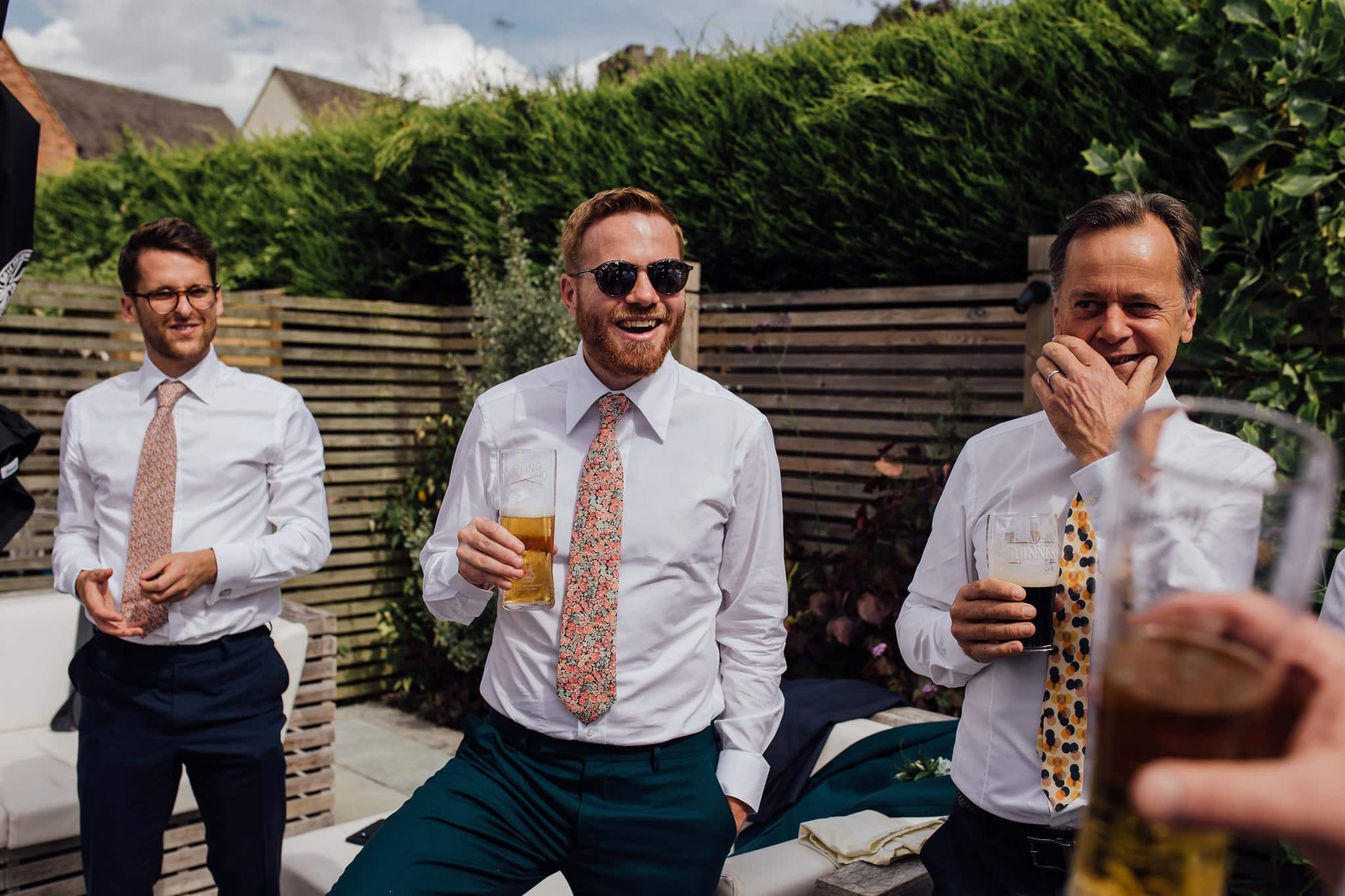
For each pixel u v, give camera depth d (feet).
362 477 19.02
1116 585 1.76
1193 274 5.62
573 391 6.94
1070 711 5.28
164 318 8.71
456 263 19.60
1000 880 5.49
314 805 12.80
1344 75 9.80
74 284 16.46
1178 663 1.65
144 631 8.29
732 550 6.97
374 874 5.84
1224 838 1.71
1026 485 5.82
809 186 14.90
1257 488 1.73
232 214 23.21
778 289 16.30
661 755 6.34
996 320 12.98
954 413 13.47
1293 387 10.24
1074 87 12.52
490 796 6.29
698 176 16.16
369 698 19.62
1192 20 10.68
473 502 7.22
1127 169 11.24
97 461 8.99
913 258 14.37
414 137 19.35
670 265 6.62
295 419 9.53
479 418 7.24
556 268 17.25
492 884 6.22
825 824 8.07
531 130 18.42
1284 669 1.62
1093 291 5.45
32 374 16.29
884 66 14.14
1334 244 9.91
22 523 7.77
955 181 13.51
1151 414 1.92
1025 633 5.02
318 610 13.28
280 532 9.12
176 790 8.68
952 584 6.26
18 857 10.04
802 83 14.90
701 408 6.84
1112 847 1.71
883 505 13.92
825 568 14.83
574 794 6.33
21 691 12.40
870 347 14.53
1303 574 1.68
